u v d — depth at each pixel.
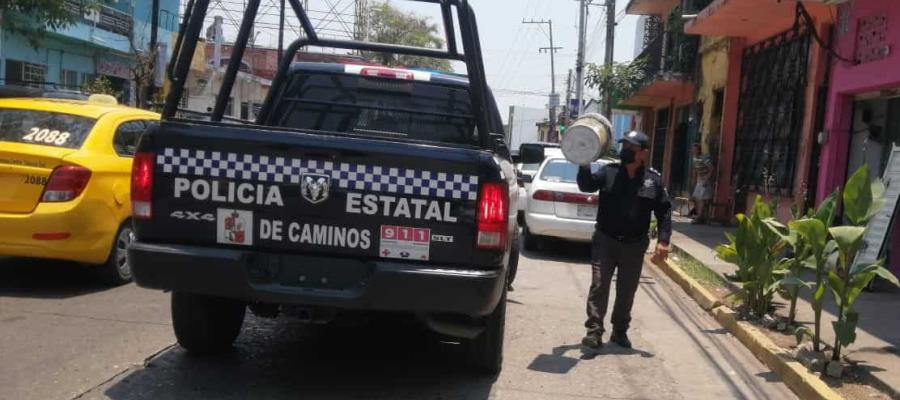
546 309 7.93
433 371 5.39
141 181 4.32
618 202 6.20
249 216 4.30
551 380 5.40
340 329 6.38
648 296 9.09
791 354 5.92
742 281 7.42
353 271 4.30
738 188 16.02
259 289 4.25
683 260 11.28
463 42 4.98
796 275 6.62
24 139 6.73
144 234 4.36
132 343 5.52
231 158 4.28
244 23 5.55
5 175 6.48
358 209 4.26
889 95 9.62
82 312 6.27
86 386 4.61
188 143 4.30
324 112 6.38
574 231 11.40
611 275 6.32
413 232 4.26
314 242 4.28
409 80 6.30
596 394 5.15
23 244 6.45
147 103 17.33
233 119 6.46
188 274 4.26
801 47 13.02
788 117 13.40
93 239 6.77
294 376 5.09
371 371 5.30
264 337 6.01
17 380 4.62
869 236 8.41
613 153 17.39
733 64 16.39
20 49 19.38
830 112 10.84
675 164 22.97
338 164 4.25
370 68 6.29
